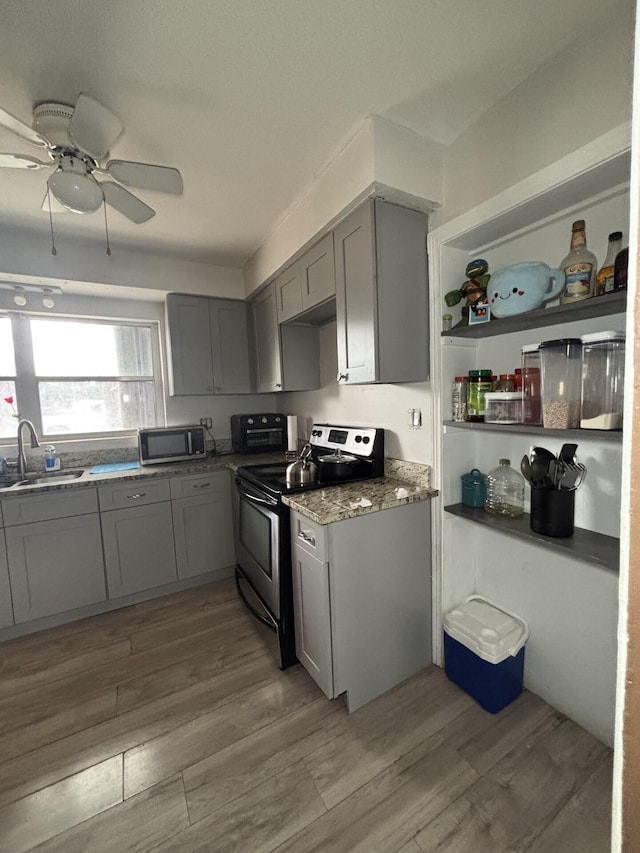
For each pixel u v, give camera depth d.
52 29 1.06
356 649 1.59
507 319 1.39
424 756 1.36
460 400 1.72
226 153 1.63
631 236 0.36
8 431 2.68
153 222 2.23
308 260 2.09
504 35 1.14
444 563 1.78
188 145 1.57
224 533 2.82
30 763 1.38
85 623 2.29
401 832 1.13
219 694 1.68
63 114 1.30
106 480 2.37
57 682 1.79
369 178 1.47
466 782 1.27
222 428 3.43
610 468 1.34
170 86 1.27
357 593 1.58
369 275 1.61
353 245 1.69
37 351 2.74
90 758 1.39
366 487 1.88
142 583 2.52
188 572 2.69
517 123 1.33
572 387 1.25
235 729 1.50
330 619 1.52
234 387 3.12
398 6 1.04
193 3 1.00
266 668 1.84
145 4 1.00
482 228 1.52
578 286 1.23
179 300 2.88
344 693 1.67
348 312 1.75
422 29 1.11
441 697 1.63
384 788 1.26
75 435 2.89
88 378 2.92
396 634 1.71
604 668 1.38
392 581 1.69
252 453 3.20
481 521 1.57
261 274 2.64
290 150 1.62
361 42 1.14
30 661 1.95
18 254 2.33
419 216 1.70
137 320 3.04
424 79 1.29
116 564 2.43
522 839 1.11
